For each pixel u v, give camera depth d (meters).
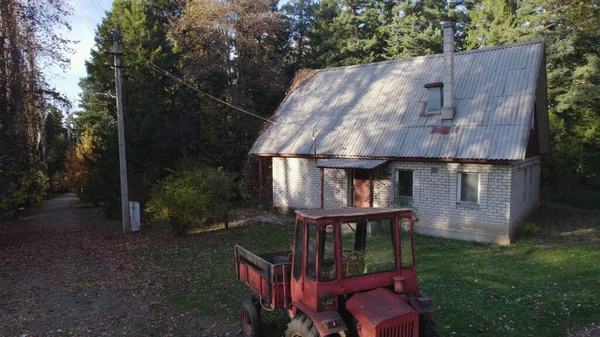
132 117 25.80
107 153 24.08
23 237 18.30
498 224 13.55
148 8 30.00
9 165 17.52
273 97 31.67
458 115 15.38
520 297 8.50
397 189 16.00
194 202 15.85
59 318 8.35
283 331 7.13
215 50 28.03
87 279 11.15
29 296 9.80
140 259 13.27
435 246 13.45
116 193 23.19
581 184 22.83
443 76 16.31
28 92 17.70
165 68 28.11
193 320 8.02
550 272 10.16
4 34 16.44
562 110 24.22
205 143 28.48
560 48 24.20
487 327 7.10
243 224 18.45
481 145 13.77
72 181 35.88
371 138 16.91
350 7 38.69
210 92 28.30
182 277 10.99
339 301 5.36
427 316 5.47
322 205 17.48
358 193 17.50
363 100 19.27
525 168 16.20
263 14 28.22
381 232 5.66
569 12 20.64
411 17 32.41
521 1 28.72
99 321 8.14
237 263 7.97
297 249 5.78
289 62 37.19
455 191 14.46
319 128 19.33
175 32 27.83
